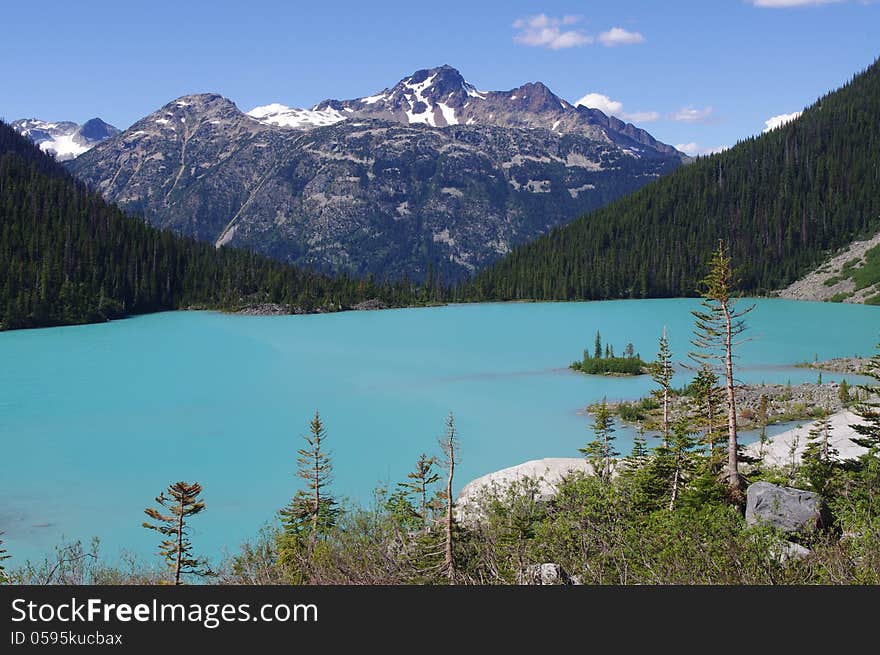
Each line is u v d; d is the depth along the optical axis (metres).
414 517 26.56
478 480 39.44
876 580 14.97
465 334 150.25
